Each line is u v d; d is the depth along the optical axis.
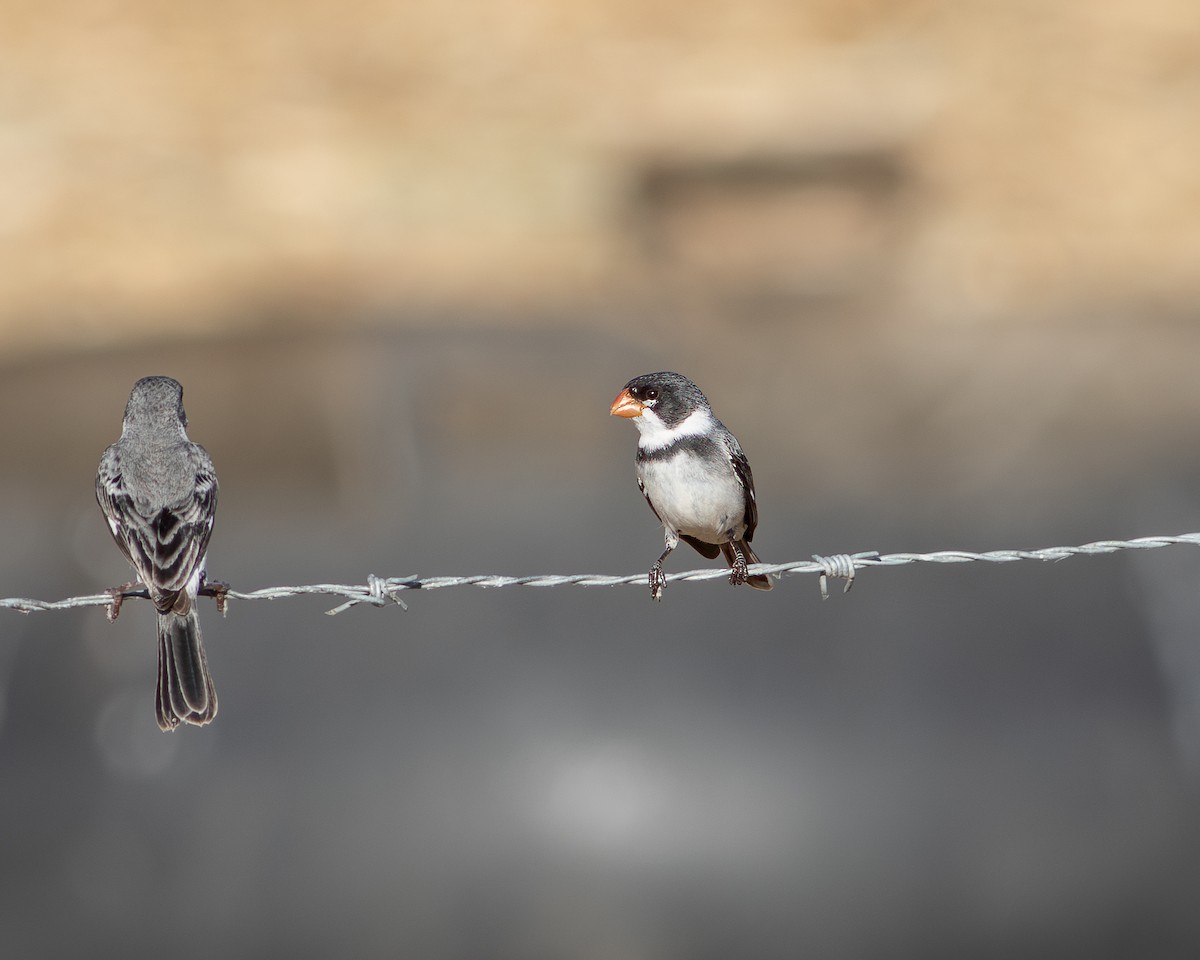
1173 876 11.58
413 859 11.59
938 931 11.35
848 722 12.23
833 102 30.50
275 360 23.06
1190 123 32.53
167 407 7.96
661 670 12.52
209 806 12.01
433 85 34.66
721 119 30.59
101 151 32.59
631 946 11.15
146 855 11.88
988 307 27.42
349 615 13.58
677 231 29.94
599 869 11.45
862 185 29.89
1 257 29.89
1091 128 32.56
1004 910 11.39
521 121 33.50
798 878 11.40
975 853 11.53
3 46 34.91
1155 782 11.98
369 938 11.40
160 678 7.19
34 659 13.56
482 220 31.11
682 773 11.75
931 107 32.25
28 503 17.88
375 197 31.83
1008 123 32.41
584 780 11.75
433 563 14.57
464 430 18.73
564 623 13.19
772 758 11.80
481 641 12.96
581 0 36.19
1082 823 11.70
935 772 11.84
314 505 16.52
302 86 34.75
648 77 33.81
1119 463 17.95
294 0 36.75
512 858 11.52
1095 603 13.57
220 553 15.25
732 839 11.50
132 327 26.92
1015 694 12.49
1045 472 17.75
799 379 22.70
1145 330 25.09
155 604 7.32
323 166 32.31
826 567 7.74
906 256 29.58
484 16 36.31
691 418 8.34
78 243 30.20
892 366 23.56
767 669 12.59
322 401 20.38
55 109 33.50
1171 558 14.09
